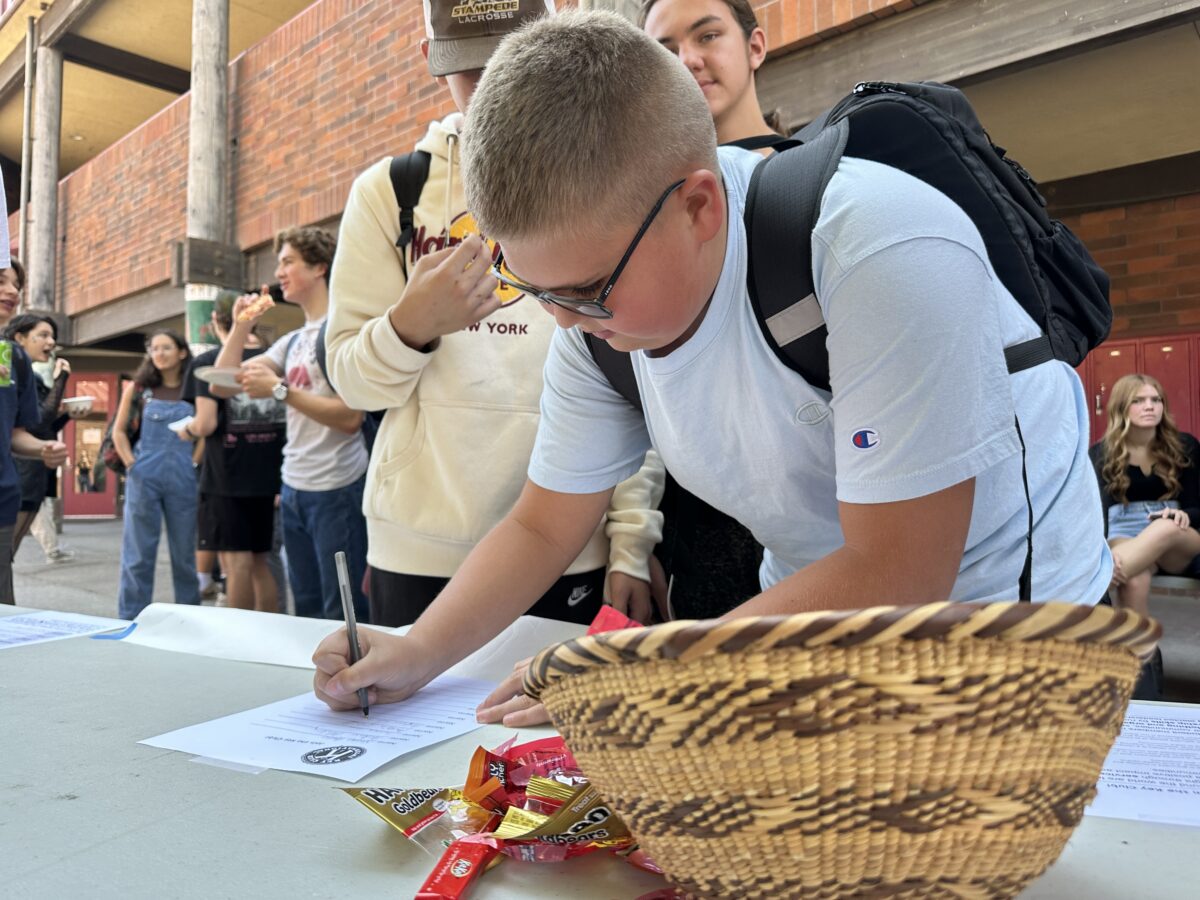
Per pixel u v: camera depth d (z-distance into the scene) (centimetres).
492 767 70
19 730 91
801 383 87
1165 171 454
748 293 85
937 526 73
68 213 987
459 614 106
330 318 171
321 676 98
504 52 76
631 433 113
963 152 99
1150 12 285
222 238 673
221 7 666
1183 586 341
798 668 40
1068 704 42
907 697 39
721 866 45
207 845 64
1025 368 96
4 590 330
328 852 63
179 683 110
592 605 170
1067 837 47
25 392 347
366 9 584
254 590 385
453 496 163
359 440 309
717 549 163
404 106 561
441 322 150
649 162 72
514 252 75
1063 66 345
